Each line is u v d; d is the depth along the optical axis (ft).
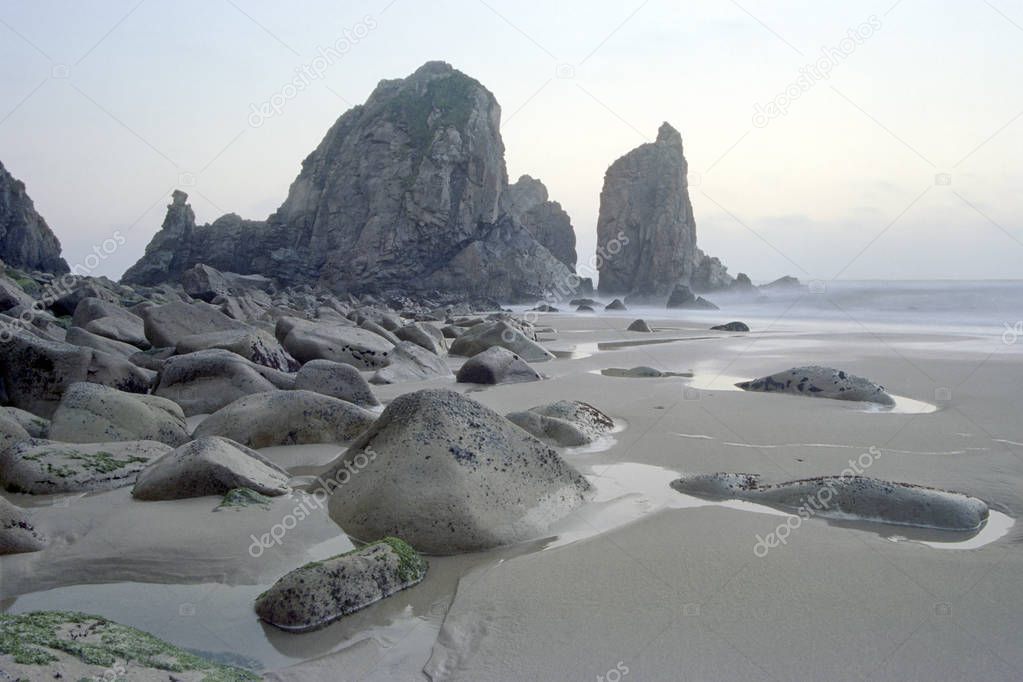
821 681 11.57
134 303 94.17
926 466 23.57
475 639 13.14
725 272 237.86
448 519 17.67
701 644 12.71
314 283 207.00
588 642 12.88
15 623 11.30
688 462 24.41
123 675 10.18
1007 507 19.84
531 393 38.34
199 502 20.03
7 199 156.04
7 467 21.70
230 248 211.61
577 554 16.84
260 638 13.30
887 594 14.47
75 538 17.57
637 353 60.59
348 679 11.97
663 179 224.74
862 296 162.50
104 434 25.18
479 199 205.77
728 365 50.52
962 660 12.11
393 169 207.00
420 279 199.72
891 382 41.52
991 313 120.26
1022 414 31.99
